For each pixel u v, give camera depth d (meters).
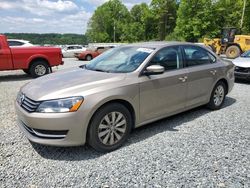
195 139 3.89
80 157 3.34
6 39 9.75
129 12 86.06
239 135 4.05
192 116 5.00
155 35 74.69
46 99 3.16
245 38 18.77
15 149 3.55
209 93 5.12
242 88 8.04
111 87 3.44
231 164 3.16
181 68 4.45
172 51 4.41
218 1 42.16
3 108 5.61
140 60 4.00
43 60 10.63
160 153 3.44
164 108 4.18
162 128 4.35
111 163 3.19
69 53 26.92
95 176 2.90
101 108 3.35
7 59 9.70
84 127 3.22
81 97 3.18
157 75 4.00
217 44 20.95
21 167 3.09
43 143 3.18
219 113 5.21
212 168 3.07
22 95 3.58
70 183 2.78
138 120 3.83
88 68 4.39
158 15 67.44
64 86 3.38
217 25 42.50
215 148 3.59
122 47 4.70
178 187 2.70
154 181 2.81
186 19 43.78
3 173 2.96
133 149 3.57
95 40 86.50
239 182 2.79
